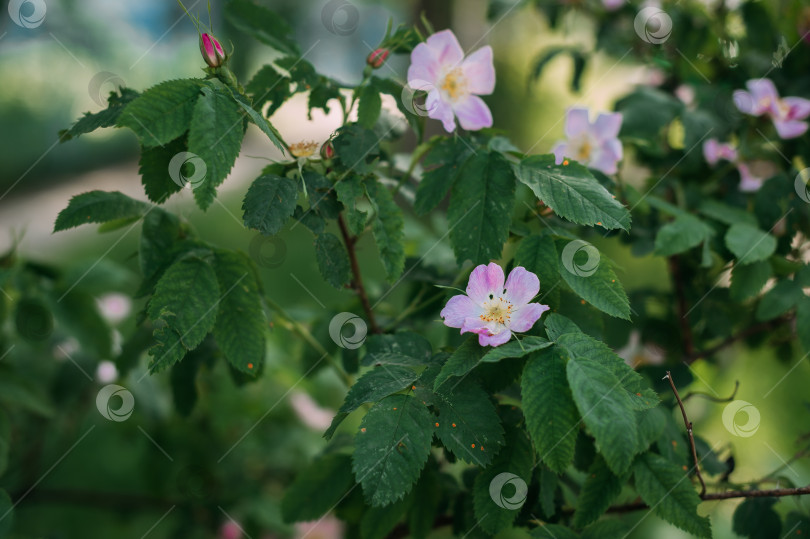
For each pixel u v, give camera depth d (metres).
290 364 0.86
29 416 0.90
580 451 0.63
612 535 0.58
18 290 0.74
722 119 0.81
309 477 0.67
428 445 0.54
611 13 0.98
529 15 2.36
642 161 0.86
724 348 0.79
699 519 0.57
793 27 0.86
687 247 0.67
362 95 0.61
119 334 0.89
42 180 3.56
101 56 2.80
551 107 2.64
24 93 3.68
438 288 0.69
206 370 0.76
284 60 0.62
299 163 0.58
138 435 0.94
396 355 0.59
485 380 0.56
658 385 0.71
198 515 0.92
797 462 0.80
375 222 0.59
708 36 0.88
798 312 0.67
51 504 0.99
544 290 0.56
